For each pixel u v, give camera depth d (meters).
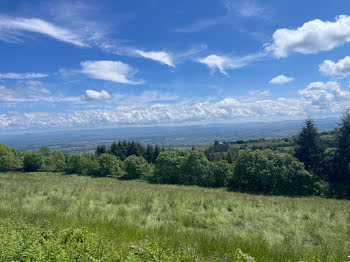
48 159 49.94
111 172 42.81
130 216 7.24
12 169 44.69
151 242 4.11
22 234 4.02
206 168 31.95
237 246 4.64
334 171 25.45
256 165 26.77
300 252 4.53
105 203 9.77
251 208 9.96
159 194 13.05
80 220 6.11
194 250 4.34
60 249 3.28
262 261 4.10
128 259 3.31
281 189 25.14
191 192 15.47
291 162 25.42
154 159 61.47
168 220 7.61
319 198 21.69
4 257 3.08
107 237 4.60
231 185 29.56
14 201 8.89
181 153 37.34
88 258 3.26
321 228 7.28
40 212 6.79
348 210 10.71
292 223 7.71
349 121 25.42
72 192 12.28
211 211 8.99
